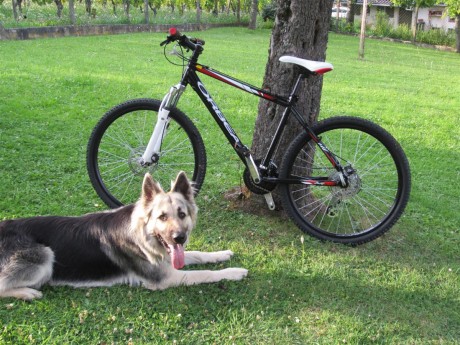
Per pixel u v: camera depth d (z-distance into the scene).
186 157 4.71
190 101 8.42
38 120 6.63
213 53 16.95
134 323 2.89
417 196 5.15
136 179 4.64
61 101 7.74
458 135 8.03
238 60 15.42
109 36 20.55
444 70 18.62
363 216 4.52
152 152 4.02
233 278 3.38
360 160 6.11
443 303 3.33
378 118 8.80
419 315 3.18
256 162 4.02
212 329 2.90
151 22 25.97
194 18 31.31
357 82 13.23
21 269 3.01
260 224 4.20
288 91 4.06
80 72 10.41
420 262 3.82
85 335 2.78
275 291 3.31
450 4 29.45
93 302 3.06
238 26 34.19
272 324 2.97
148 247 3.13
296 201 4.34
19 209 4.11
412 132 7.96
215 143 6.31
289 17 3.93
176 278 3.27
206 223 4.16
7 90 8.07
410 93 12.13
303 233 4.11
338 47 24.33
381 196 4.97
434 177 5.88
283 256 3.76
